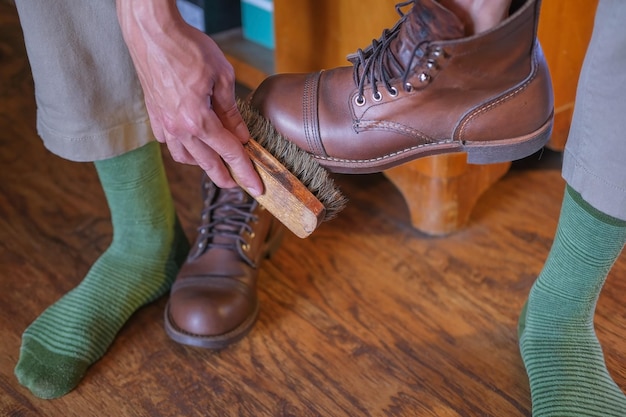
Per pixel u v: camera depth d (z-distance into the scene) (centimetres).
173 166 125
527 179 118
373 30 99
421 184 103
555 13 98
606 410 75
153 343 89
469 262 101
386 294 96
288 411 80
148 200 91
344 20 103
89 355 85
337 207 71
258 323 92
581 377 77
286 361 86
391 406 81
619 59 59
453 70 63
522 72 64
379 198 116
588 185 65
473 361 86
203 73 65
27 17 75
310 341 89
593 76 61
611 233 68
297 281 99
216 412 80
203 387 83
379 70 66
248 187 69
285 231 108
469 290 96
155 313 94
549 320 81
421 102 65
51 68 78
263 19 135
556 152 125
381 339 89
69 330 86
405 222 110
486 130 66
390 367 85
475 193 106
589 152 63
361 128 67
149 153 88
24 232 109
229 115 67
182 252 100
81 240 107
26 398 82
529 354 81
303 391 83
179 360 87
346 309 94
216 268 91
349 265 102
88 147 82
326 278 99
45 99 81
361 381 84
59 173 123
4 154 127
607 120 61
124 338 90
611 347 87
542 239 105
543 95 66
